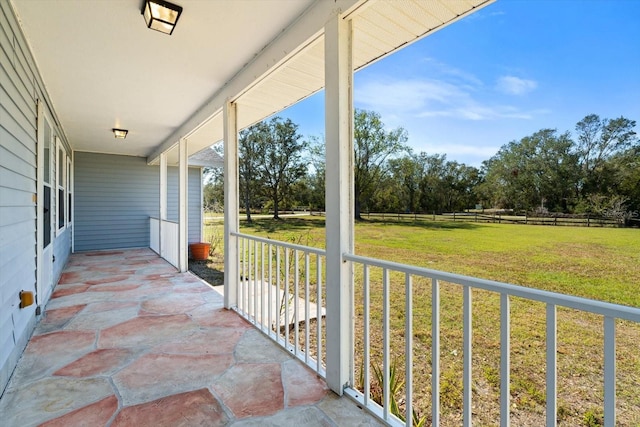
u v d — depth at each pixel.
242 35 2.52
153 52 2.77
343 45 1.96
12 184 2.18
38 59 2.86
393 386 2.02
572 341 1.91
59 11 2.17
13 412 1.76
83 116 4.68
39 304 3.12
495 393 2.21
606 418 0.95
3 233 1.99
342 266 1.96
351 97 2.01
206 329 3.01
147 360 2.39
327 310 2.05
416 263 3.13
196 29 2.41
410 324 1.58
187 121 4.95
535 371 1.99
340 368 1.96
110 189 7.97
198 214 9.15
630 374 1.69
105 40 2.56
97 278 5.05
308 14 2.18
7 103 2.06
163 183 6.93
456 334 2.79
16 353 2.30
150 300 3.93
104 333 2.90
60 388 2.01
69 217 6.92
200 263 7.88
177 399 1.91
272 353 2.53
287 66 2.74
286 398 1.93
